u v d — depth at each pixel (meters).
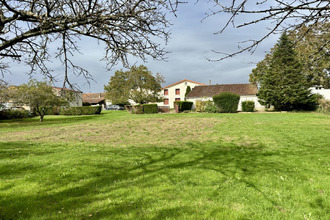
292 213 3.35
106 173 5.44
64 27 3.03
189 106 38.53
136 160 6.82
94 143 10.82
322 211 3.38
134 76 39.84
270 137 10.66
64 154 7.72
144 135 13.45
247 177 4.91
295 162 6.04
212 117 22.66
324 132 11.39
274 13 2.62
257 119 19.42
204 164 6.17
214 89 44.72
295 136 10.55
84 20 3.08
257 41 2.96
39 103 24.58
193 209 3.49
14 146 9.78
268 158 6.62
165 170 5.61
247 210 3.46
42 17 3.01
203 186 4.45
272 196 3.93
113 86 42.16
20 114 33.53
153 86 42.47
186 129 15.38
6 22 3.11
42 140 12.01
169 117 23.98
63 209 3.54
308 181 4.56
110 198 3.96
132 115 30.47
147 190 4.31
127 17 3.21
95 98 67.75
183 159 6.88
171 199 3.89
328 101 28.23
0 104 25.14
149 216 3.28
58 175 5.25
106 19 3.06
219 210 3.45
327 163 5.78
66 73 4.23
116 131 15.38
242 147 8.73
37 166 6.08
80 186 4.55
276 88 29.19
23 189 4.40
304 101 28.41
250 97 39.06
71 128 17.34
